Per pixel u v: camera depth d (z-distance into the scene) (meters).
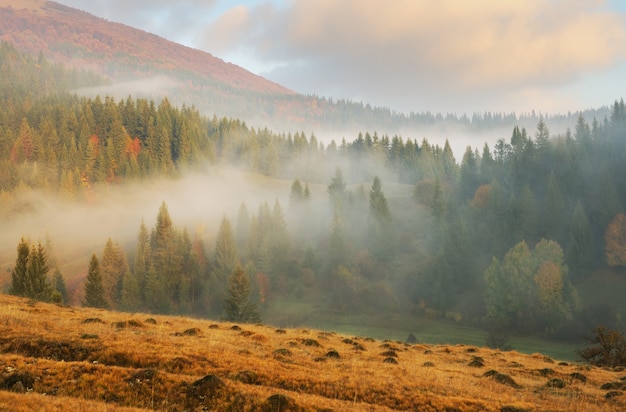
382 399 21.31
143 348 23.94
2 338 22.94
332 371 24.81
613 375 32.66
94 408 15.47
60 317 32.06
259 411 17.83
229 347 27.45
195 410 17.61
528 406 21.89
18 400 14.75
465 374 28.58
